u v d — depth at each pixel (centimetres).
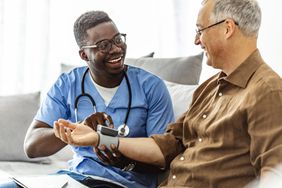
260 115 141
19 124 261
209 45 161
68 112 203
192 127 171
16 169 244
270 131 138
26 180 166
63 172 186
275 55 256
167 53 318
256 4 157
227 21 157
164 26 318
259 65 155
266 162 136
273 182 131
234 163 150
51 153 193
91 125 177
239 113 148
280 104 139
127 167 181
